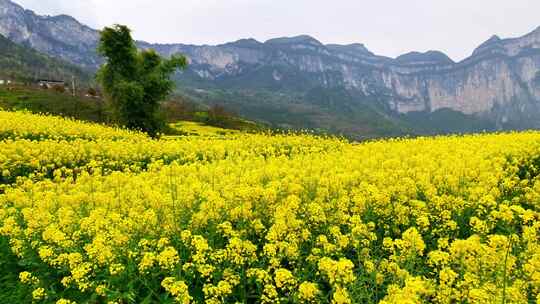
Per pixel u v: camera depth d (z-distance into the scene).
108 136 32.69
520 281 6.85
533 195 12.31
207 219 10.43
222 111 76.25
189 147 25.67
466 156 17.80
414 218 10.84
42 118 36.19
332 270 7.01
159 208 11.56
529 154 20.03
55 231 9.86
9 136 28.42
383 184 13.09
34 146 23.64
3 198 14.11
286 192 12.28
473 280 6.92
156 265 8.91
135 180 15.88
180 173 18.16
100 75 50.03
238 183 14.23
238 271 8.65
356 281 7.48
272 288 7.35
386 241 8.69
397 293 6.18
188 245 9.23
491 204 10.62
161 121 50.66
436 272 7.77
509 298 6.47
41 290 8.33
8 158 21.25
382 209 10.96
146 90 49.16
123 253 9.20
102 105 66.50
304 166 17.47
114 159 24.17
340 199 11.01
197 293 8.26
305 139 29.70
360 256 8.73
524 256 7.74
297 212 10.62
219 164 19.78
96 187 15.70
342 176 13.52
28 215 11.30
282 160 20.70
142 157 24.42
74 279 8.71
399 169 15.61
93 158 23.73
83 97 76.75
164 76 51.09
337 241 9.12
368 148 22.88
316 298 7.19
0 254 10.32
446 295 6.73
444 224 10.00
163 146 26.11
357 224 9.45
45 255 9.20
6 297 8.82
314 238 9.76
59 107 62.53
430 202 11.22
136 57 50.38
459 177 13.78
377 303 7.27
